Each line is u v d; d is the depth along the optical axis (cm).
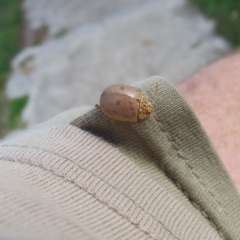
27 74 26
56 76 25
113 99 5
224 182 6
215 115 10
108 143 5
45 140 5
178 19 25
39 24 30
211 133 9
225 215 6
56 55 26
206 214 6
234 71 11
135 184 5
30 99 25
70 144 5
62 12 30
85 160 5
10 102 25
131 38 25
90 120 5
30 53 28
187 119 6
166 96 6
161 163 6
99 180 5
